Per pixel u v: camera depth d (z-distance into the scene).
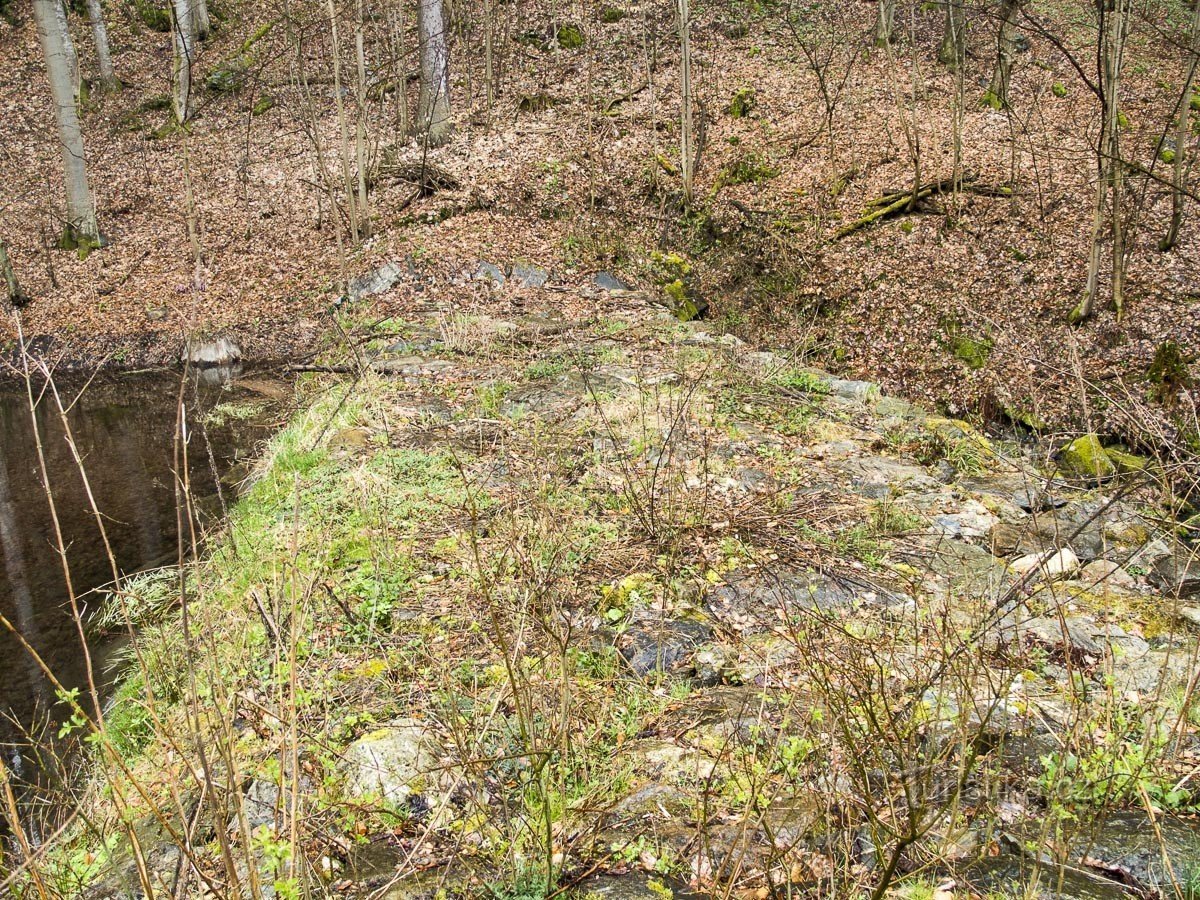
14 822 2.56
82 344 13.98
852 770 3.07
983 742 3.64
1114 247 11.09
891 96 18.64
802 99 19.06
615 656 4.46
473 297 13.58
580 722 3.86
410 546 5.67
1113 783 3.25
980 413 10.62
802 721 3.75
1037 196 13.98
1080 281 12.02
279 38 24.11
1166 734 3.61
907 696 3.83
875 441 7.91
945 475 7.39
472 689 4.13
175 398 11.71
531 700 3.44
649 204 16.59
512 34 23.47
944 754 3.25
